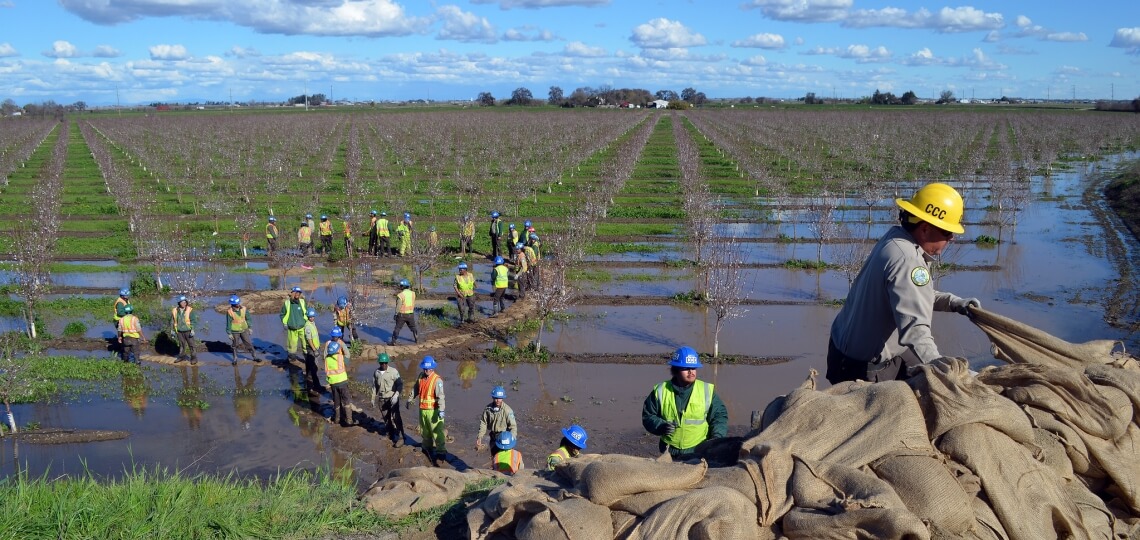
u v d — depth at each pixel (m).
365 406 14.66
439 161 50.28
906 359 4.87
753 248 28.03
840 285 23.08
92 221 32.88
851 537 3.80
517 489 4.85
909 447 4.24
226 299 21.75
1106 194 40.06
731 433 13.14
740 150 58.91
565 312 20.42
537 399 14.87
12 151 60.62
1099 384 4.71
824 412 4.50
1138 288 22.11
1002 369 4.81
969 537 3.95
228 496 6.42
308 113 132.38
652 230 30.45
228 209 35.03
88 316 20.16
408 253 26.45
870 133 69.31
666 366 16.59
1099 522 4.37
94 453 12.51
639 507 4.35
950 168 49.84
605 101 154.25
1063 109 128.75
